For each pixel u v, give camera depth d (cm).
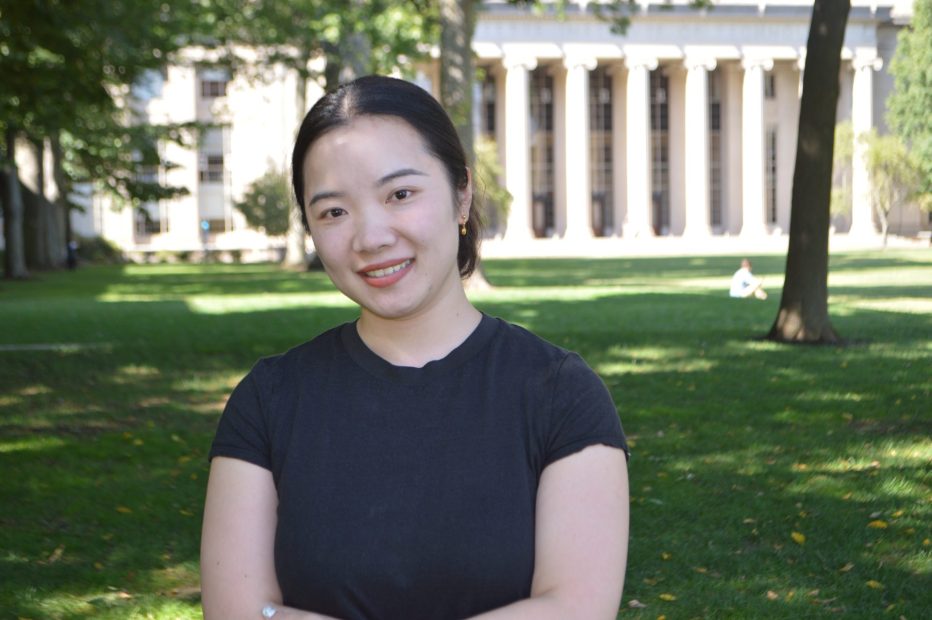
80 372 1562
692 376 1442
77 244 7769
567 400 192
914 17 6875
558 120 10394
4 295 3541
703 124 9875
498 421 190
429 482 187
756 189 9869
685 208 10406
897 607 589
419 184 194
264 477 199
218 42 3372
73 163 5691
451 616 186
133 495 850
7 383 1468
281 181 7125
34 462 977
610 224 10569
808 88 1803
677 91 10375
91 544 723
